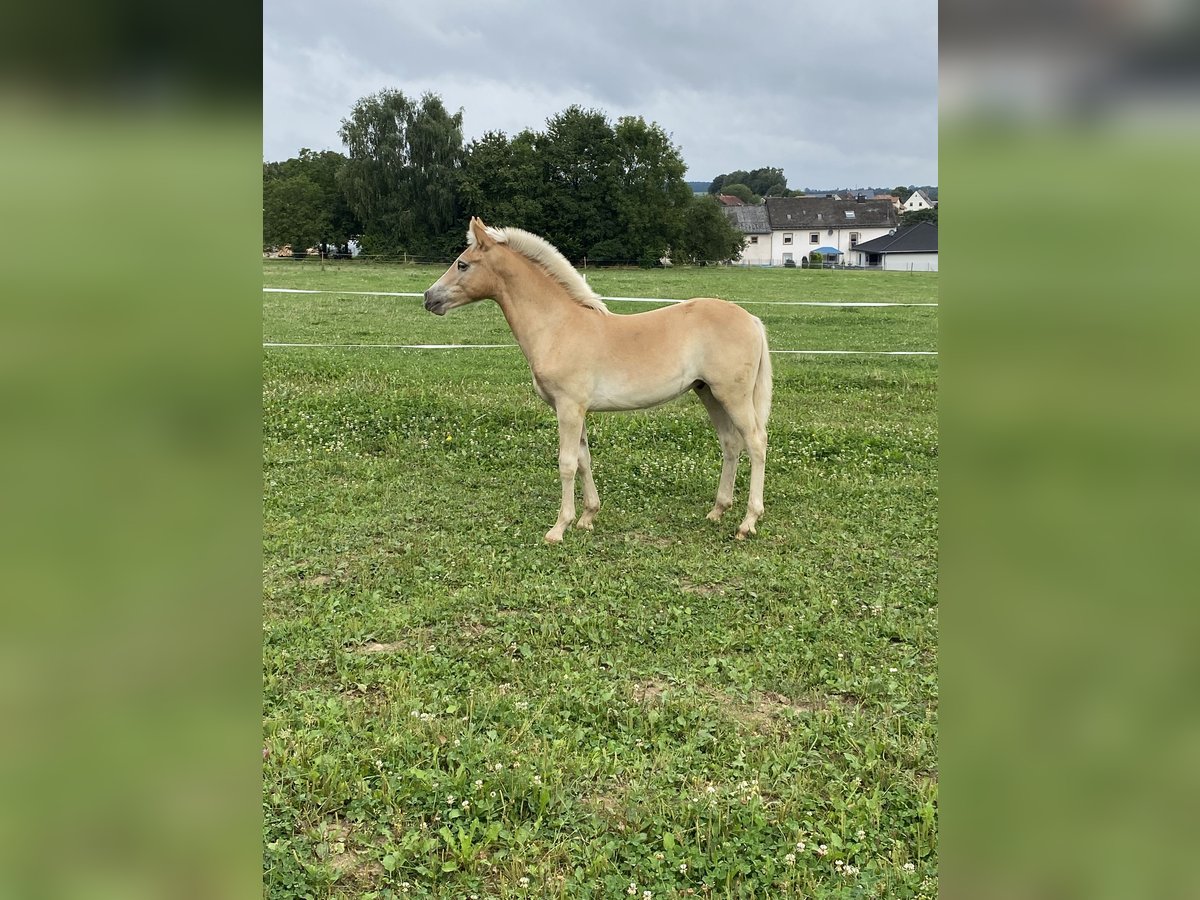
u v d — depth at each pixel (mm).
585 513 6180
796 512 6559
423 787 2982
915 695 3748
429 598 4742
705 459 8070
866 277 44031
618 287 32344
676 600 4801
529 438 8516
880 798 2975
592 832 2811
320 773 3014
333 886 2555
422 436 8438
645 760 3199
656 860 2654
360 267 41312
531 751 3230
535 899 2498
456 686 3773
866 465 7832
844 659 4082
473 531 5949
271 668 3871
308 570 5051
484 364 12844
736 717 3592
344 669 3854
